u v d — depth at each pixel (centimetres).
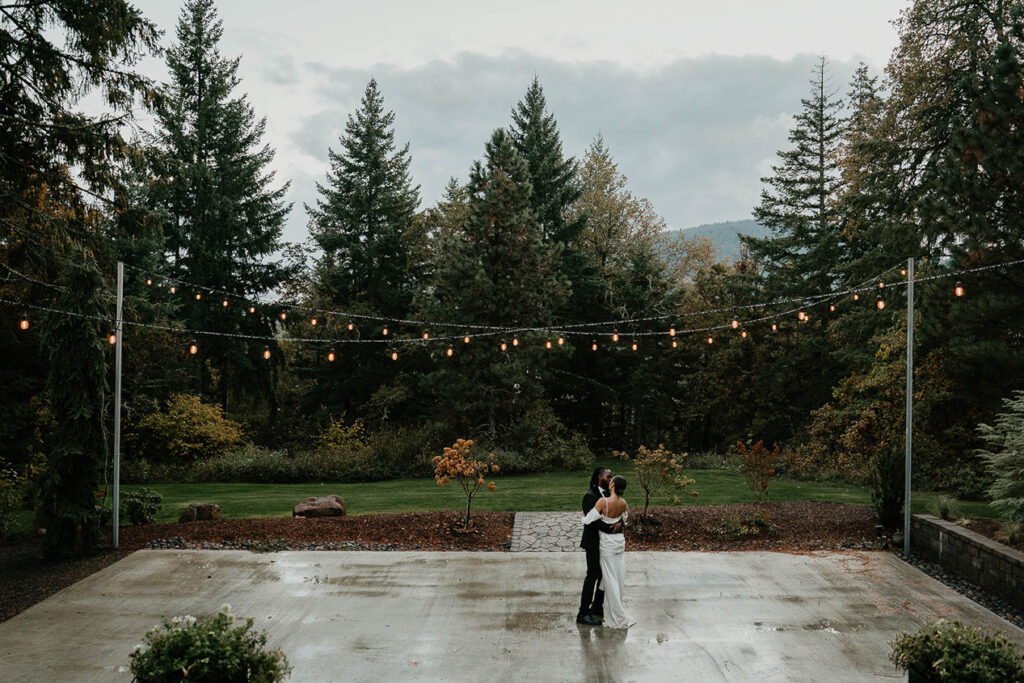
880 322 2202
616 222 3706
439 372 2494
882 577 991
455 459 1224
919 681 531
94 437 1102
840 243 3169
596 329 3178
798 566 1048
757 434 3347
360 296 3419
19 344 1522
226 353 3466
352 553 1120
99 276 1112
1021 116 1592
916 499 1506
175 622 520
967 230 1639
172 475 2280
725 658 702
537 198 3209
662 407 3281
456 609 855
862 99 3216
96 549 1130
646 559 1087
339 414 3266
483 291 2478
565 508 1410
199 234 3428
